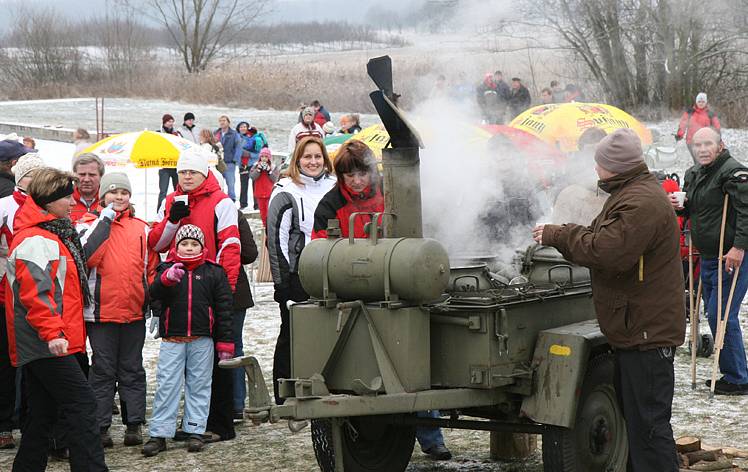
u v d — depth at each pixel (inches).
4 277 255.4
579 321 217.3
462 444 262.2
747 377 302.7
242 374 289.6
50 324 212.1
